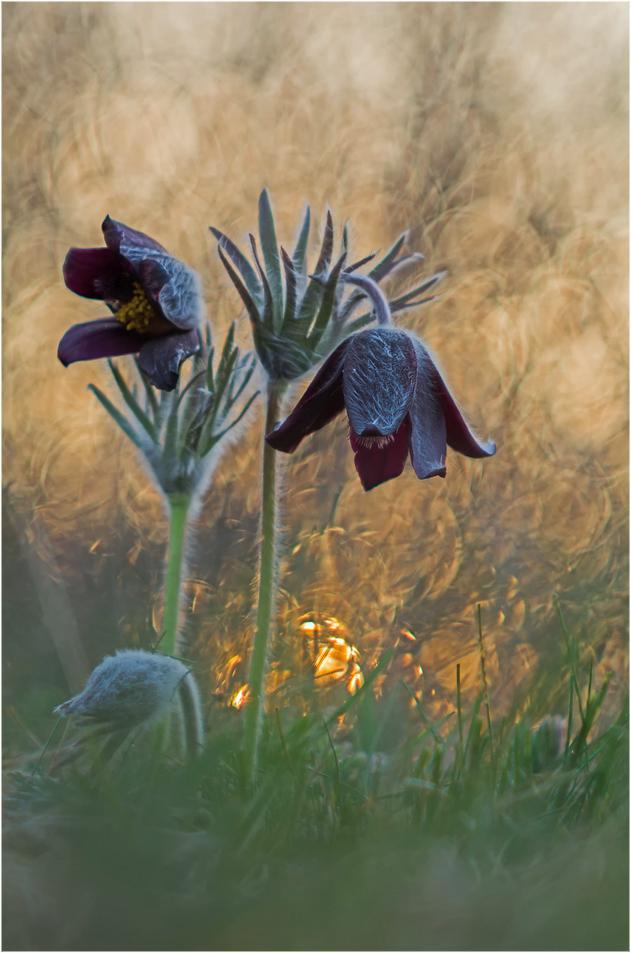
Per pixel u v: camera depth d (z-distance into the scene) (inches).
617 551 32.4
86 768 26.4
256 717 25.8
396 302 26.5
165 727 26.4
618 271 41.2
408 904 23.7
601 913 23.5
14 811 25.2
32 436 38.9
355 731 27.9
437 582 32.0
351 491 34.1
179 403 26.8
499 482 36.0
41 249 42.2
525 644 30.7
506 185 43.9
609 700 28.9
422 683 30.1
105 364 27.3
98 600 31.7
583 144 43.8
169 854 24.3
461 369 40.4
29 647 30.5
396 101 45.6
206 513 34.3
